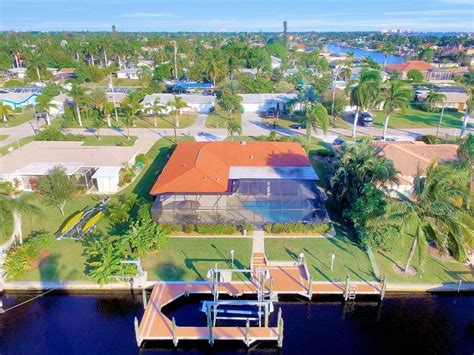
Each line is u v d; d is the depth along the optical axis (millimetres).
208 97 91062
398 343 27156
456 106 90875
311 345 27000
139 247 33656
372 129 75188
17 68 142125
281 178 41844
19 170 47094
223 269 32438
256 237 37594
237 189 39969
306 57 169125
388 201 32219
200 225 38062
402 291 31109
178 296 30281
